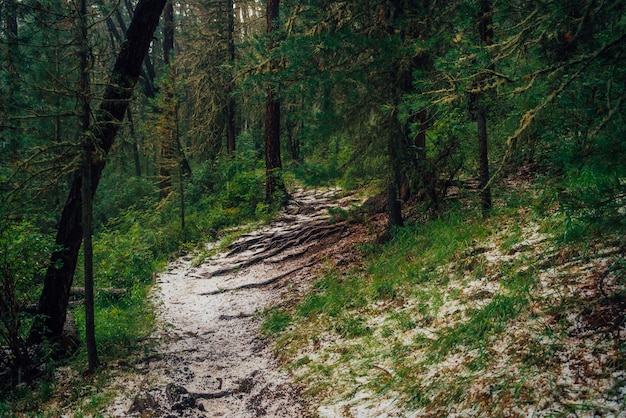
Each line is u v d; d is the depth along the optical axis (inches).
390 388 212.1
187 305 451.8
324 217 621.9
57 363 292.8
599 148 145.0
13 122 280.1
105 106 311.7
